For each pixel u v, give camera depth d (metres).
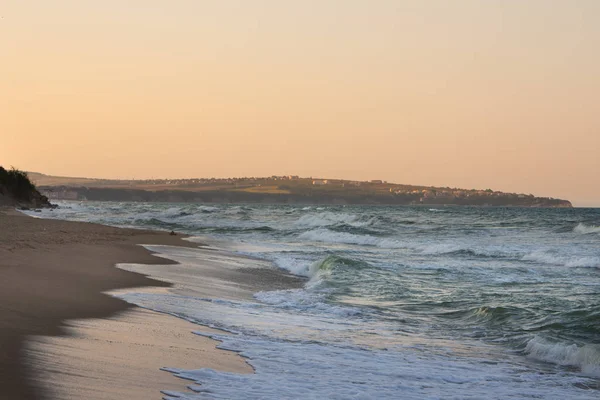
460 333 11.84
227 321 11.35
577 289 17.11
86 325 9.29
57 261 18.02
